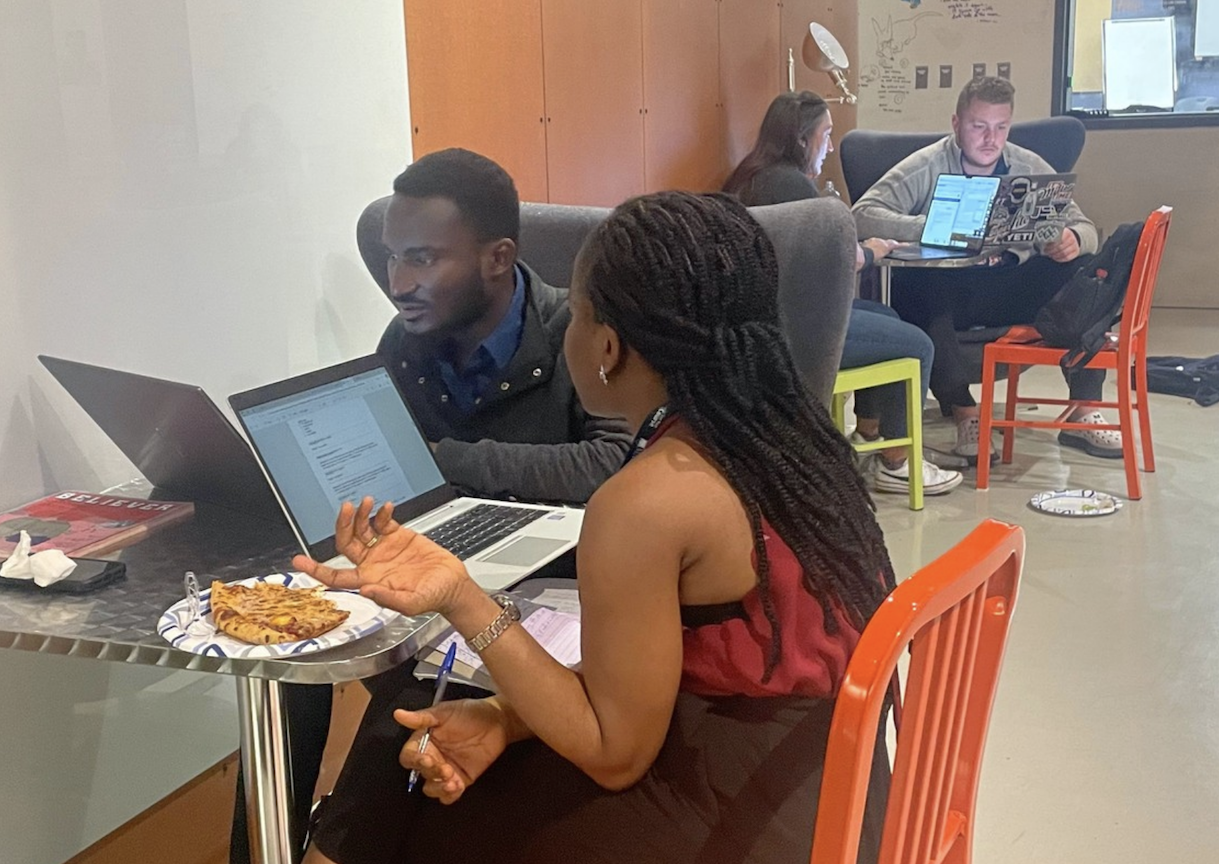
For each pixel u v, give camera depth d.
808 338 2.04
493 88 3.15
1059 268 4.45
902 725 1.08
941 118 7.29
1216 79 6.91
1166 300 7.20
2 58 1.72
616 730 1.23
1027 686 2.76
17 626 1.33
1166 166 7.01
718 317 1.24
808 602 1.25
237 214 2.19
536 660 1.25
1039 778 2.39
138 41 1.95
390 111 2.64
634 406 1.34
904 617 0.98
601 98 3.81
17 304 1.77
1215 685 2.74
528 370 2.04
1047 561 3.49
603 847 1.29
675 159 4.43
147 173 1.98
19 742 1.81
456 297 2.02
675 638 1.22
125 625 1.33
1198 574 3.37
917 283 4.47
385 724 1.49
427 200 1.99
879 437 4.16
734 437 1.24
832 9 5.95
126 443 1.73
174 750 2.11
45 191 1.80
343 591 1.40
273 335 2.30
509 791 1.36
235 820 1.65
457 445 2.00
